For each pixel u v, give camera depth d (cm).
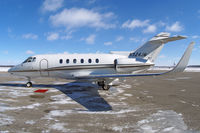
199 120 435
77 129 363
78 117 451
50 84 1304
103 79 980
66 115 468
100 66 981
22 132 340
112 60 988
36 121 411
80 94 830
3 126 371
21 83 1393
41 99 697
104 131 354
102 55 1009
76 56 1012
